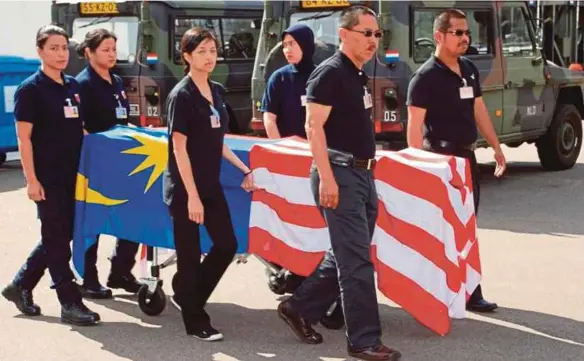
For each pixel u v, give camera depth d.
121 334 5.48
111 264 6.35
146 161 5.70
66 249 5.64
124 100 6.30
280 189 5.48
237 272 6.86
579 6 16.39
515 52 10.59
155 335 5.45
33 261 5.81
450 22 5.50
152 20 11.05
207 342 5.30
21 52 15.23
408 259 5.18
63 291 5.66
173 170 5.15
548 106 11.22
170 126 5.07
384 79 9.15
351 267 4.75
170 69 11.14
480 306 5.79
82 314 5.64
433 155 5.32
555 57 15.59
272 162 5.47
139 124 11.21
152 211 5.71
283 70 6.02
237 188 5.55
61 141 5.51
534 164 12.24
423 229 5.14
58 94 5.51
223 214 5.24
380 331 4.83
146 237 5.76
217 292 6.35
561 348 5.12
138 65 11.14
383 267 5.22
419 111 5.60
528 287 6.36
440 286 5.14
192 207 5.02
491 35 10.11
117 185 5.83
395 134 9.16
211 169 5.14
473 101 5.67
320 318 5.25
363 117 4.73
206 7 11.70
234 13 12.22
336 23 9.66
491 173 11.52
